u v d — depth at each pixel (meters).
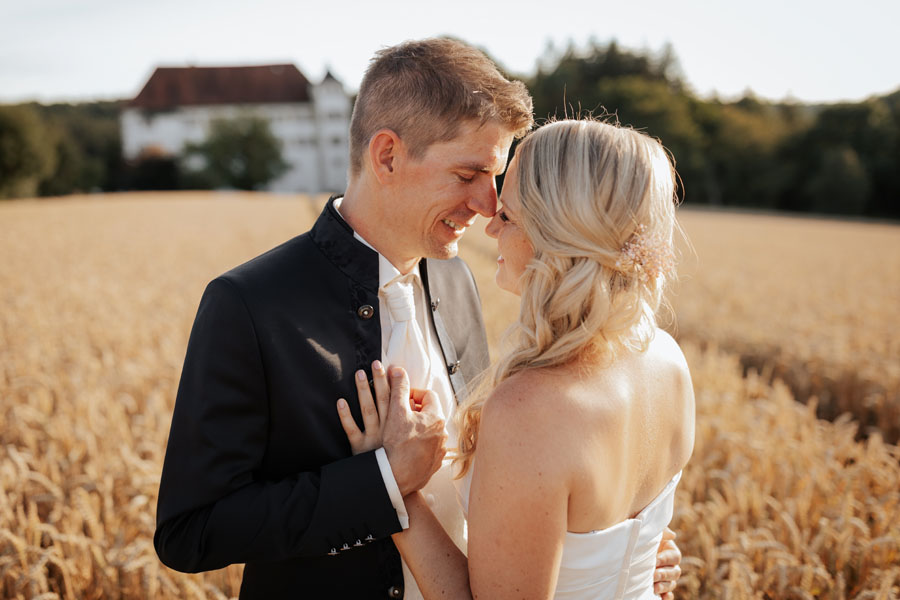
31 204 34.62
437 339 1.81
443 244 1.57
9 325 6.47
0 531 2.26
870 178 56.38
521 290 1.48
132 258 13.30
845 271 15.41
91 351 5.80
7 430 3.74
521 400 1.19
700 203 64.75
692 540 2.73
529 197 1.33
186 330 6.48
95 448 3.30
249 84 79.94
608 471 1.21
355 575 1.49
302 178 79.94
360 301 1.54
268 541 1.33
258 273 1.49
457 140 1.43
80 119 74.44
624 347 1.32
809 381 6.36
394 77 1.45
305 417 1.45
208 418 1.38
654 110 64.75
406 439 1.41
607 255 1.26
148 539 2.69
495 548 1.19
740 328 7.99
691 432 1.50
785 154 60.66
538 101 68.94
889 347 7.08
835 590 2.31
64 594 2.43
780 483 3.19
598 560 1.26
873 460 3.36
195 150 69.75
